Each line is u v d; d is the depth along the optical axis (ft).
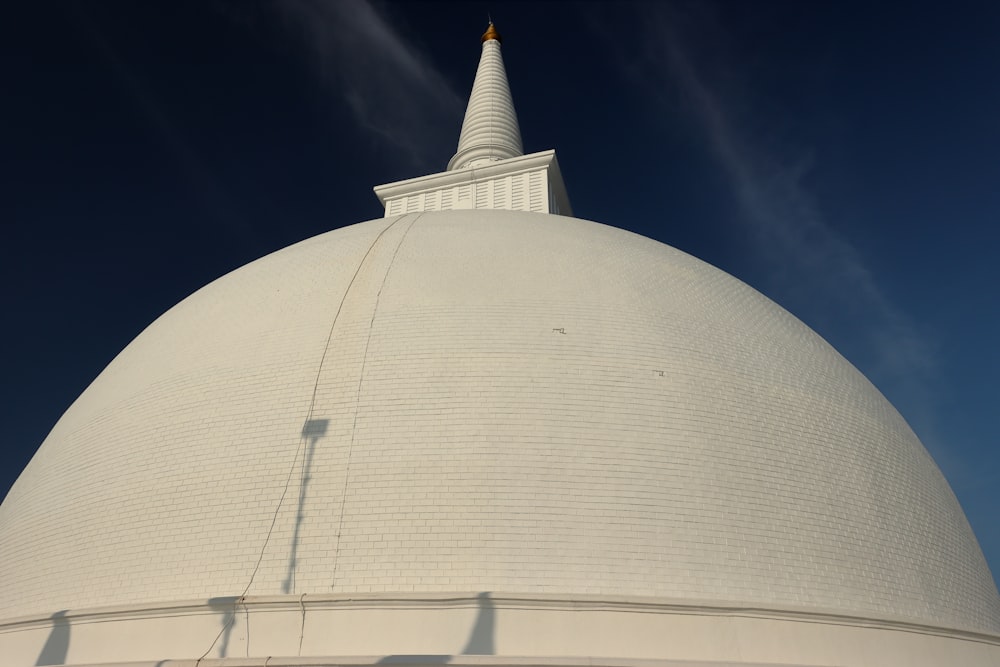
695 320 58.49
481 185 97.04
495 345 51.80
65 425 63.00
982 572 58.08
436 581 41.60
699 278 66.03
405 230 67.67
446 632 39.50
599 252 64.39
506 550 42.55
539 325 53.57
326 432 48.16
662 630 40.32
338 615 40.37
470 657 36.68
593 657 37.17
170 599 43.50
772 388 55.42
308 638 39.93
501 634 39.42
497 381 49.55
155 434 52.60
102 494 50.98
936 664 45.34
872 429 58.59
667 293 60.75
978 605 53.47
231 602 41.39
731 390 53.21
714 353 55.83
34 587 48.91
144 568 45.52
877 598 46.73
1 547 55.11
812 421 54.70
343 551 42.98
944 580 51.70
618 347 53.01
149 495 48.88
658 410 49.62
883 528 50.85
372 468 45.93
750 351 58.03
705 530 44.88
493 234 65.87
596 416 48.42
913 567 50.19
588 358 51.75
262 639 40.29
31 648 44.70
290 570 42.83
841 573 46.55
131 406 56.59
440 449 46.32
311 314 57.00
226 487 47.26
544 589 41.45
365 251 63.62
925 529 53.88
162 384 56.65
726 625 41.14
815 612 42.86
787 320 67.77
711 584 43.01
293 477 46.52
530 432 47.01
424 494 44.55
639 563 42.86
